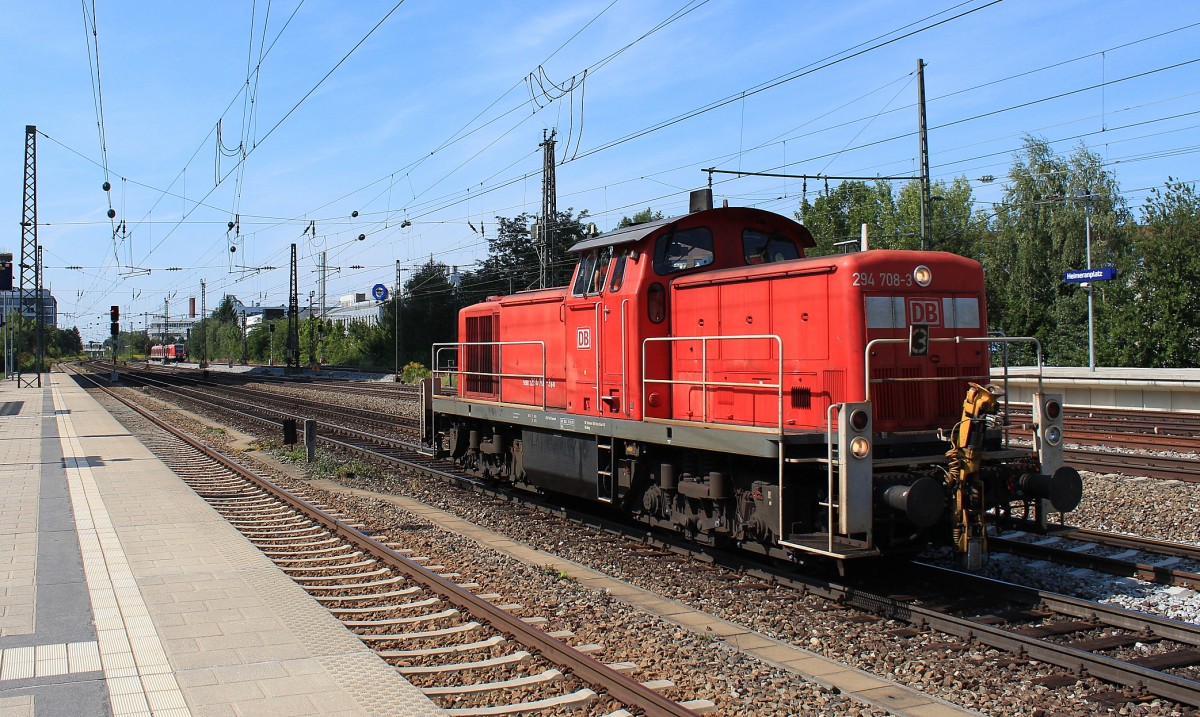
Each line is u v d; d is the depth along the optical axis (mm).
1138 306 34344
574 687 5691
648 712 5234
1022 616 7473
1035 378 26453
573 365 11773
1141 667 5855
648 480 10758
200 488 14070
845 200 48656
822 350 8516
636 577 9055
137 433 23750
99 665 5770
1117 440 17781
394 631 6973
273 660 5902
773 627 7371
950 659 6504
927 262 8656
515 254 50688
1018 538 10336
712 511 9508
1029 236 40938
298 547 10070
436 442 16703
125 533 10211
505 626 6867
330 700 5199
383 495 14477
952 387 8758
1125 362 34625
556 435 12141
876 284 8344
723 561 9438
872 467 7652
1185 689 5508
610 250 10992
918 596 8141
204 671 5672
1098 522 11180
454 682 5812
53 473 15320
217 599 7430
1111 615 7191
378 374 59906
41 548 9352
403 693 5352
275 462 18406
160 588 7781
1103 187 40875
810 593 8320
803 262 8828
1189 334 33062
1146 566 8578
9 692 5266
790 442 8023
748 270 9398
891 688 5961
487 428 14562
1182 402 22891
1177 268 33250
